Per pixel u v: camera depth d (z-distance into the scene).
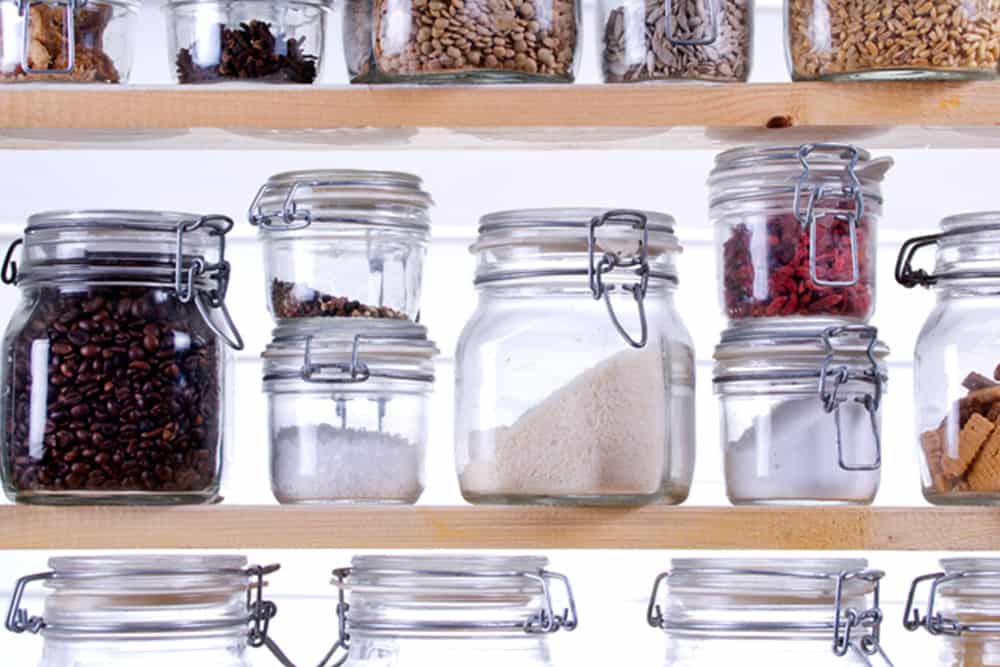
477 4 1.45
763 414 1.54
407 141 1.58
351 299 1.55
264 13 1.52
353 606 1.51
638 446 1.46
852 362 1.52
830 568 1.49
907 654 2.18
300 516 1.44
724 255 1.59
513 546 1.44
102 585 1.45
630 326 1.49
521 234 1.49
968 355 1.52
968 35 1.44
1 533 1.43
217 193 2.21
